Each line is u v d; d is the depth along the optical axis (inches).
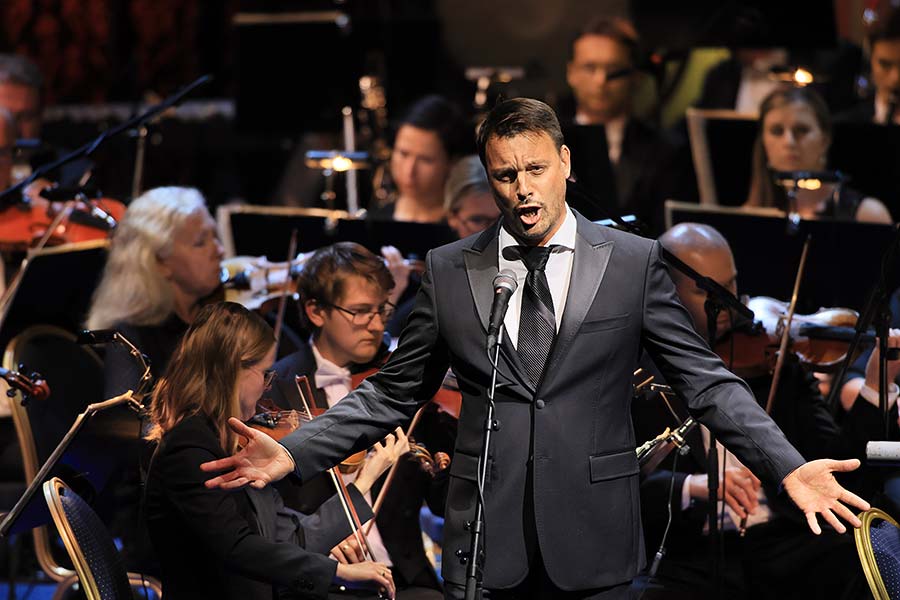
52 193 758.5
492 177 421.1
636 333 430.6
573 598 423.2
